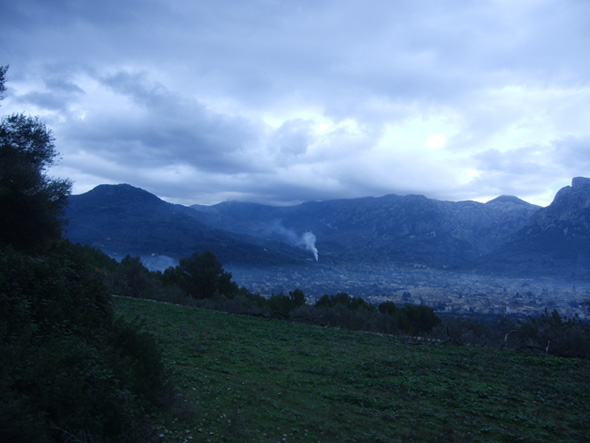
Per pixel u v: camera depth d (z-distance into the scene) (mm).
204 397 8305
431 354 13484
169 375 8148
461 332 21922
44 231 14781
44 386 5410
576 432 7801
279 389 9297
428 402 9031
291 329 16953
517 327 22203
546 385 10445
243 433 6773
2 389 5055
